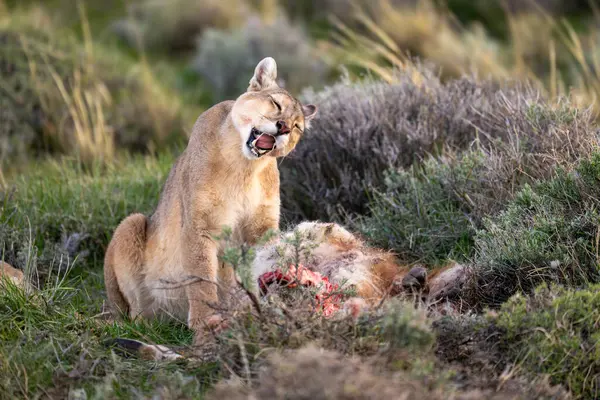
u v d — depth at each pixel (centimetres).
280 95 945
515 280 872
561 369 691
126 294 1025
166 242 988
